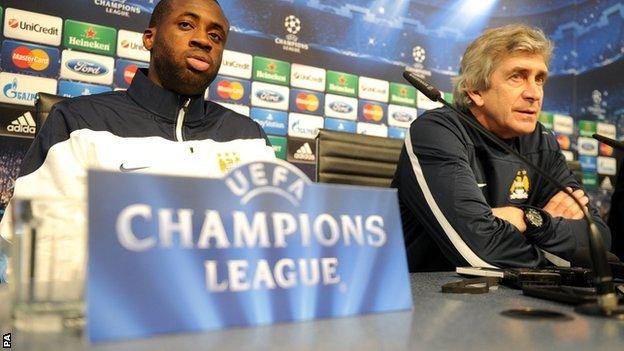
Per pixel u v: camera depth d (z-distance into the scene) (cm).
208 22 133
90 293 32
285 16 242
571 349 33
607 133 330
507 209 108
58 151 116
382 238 47
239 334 35
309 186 44
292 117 242
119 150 119
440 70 285
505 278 67
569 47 319
